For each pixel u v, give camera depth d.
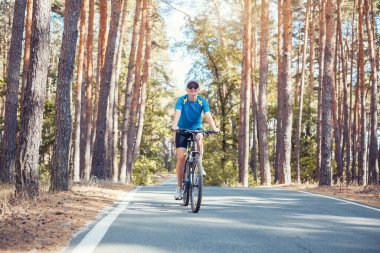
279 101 29.61
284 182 19.59
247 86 24.34
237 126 34.41
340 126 34.78
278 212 6.79
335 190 12.62
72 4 9.72
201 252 3.99
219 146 31.98
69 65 9.73
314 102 43.56
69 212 6.31
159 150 38.25
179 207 7.33
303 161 37.00
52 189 9.55
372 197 10.36
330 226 5.51
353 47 36.78
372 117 23.64
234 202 8.23
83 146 26.27
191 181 6.84
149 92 36.44
